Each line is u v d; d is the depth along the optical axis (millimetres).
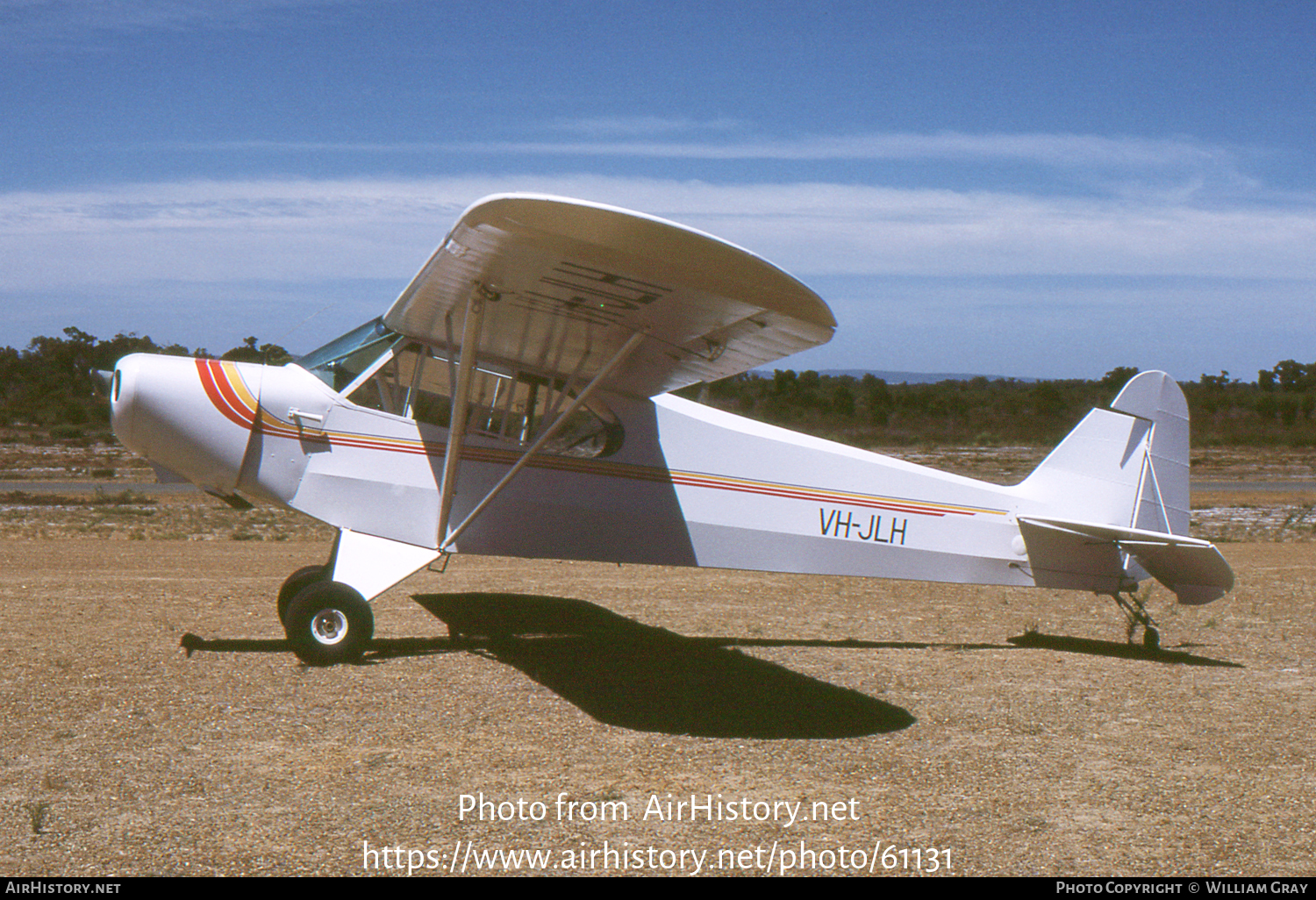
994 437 50625
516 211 4617
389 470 7160
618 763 4734
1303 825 4086
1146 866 3648
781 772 4676
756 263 4707
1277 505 26016
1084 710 6039
